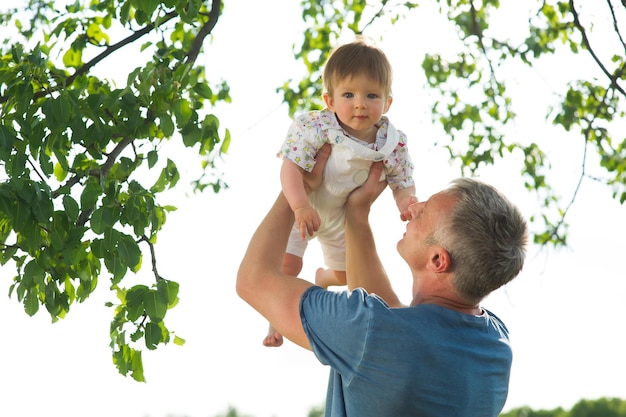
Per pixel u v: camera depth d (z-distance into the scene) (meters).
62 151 3.38
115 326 3.54
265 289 2.71
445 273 2.55
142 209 3.39
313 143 3.14
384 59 3.18
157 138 3.52
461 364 2.48
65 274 3.47
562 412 17.84
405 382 2.43
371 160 3.14
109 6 4.29
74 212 3.25
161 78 3.53
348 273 3.11
